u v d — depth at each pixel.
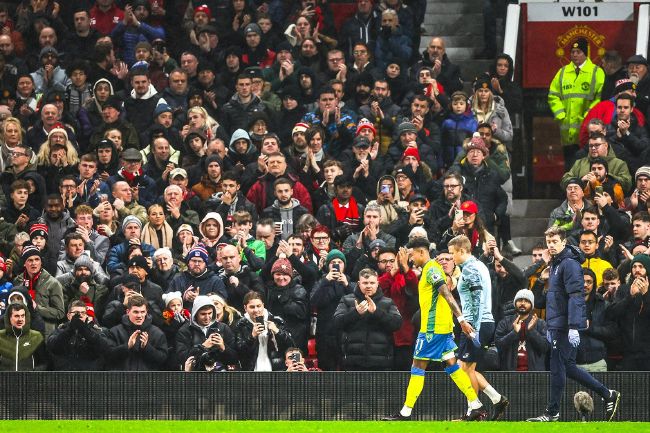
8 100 69.50
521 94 71.06
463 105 66.94
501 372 45.66
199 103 68.38
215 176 61.06
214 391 45.44
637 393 44.84
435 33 82.81
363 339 50.56
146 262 53.31
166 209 59.06
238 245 55.22
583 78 69.19
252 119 66.06
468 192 62.03
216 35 75.25
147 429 40.38
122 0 80.31
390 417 44.47
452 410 45.41
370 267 54.84
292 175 61.03
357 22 76.56
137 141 65.75
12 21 79.88
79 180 61.59
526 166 73.19
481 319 46.19
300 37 74.62
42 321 51.94
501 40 81.00
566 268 43.81
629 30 73.50
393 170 61.69
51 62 71.81
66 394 45.66
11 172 61.62
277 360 50.03
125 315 50.31
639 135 65.50
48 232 57.81
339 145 65.69
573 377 44.34
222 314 50.94
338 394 45.34
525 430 39.72
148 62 72.19
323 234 56.03
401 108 68.19
